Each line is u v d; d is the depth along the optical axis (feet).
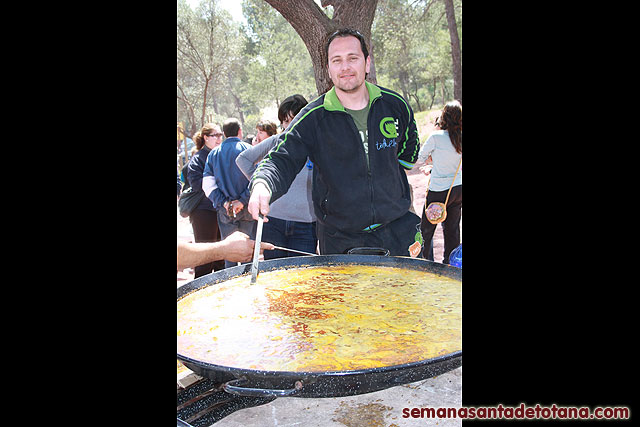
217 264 11.39
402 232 7.86
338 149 7.31
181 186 11.98
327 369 3.56
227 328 4.36
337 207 7.57
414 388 5.95
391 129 7.48
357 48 7.04
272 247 6.00
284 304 4.95
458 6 55.31
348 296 5.16
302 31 13.76
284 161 7.05
